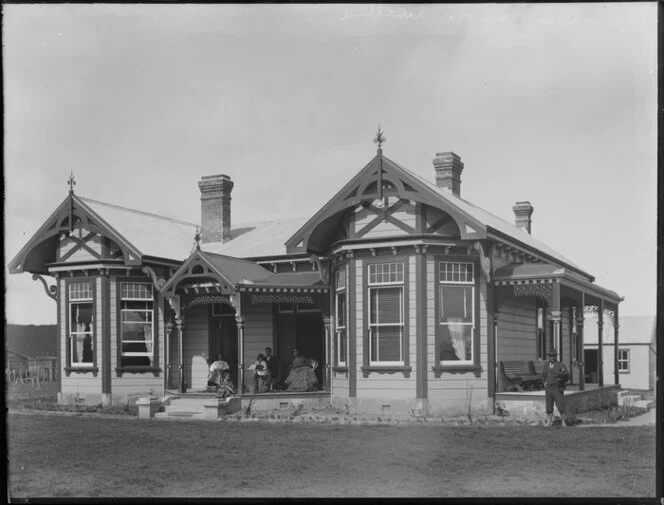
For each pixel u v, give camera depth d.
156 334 24.50
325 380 22.28
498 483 11.77
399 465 13.14
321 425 17.95
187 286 22.70
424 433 16.27
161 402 21.42
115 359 23.84
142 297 24.45
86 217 24.14
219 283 21.77
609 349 36.62
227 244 27.00
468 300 19.77
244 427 17.95
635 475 12.19
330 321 22.09
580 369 21.09
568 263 26.56
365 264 20.02
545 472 12.45
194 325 24.91
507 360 20.89
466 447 14.66
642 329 36.28
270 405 21.27
